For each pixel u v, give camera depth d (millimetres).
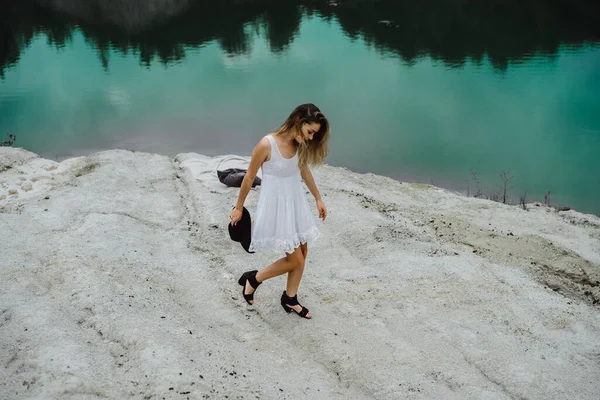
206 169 8359
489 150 16391
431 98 22750
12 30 40500
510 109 21016
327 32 36875
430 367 4344
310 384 4113
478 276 5723
